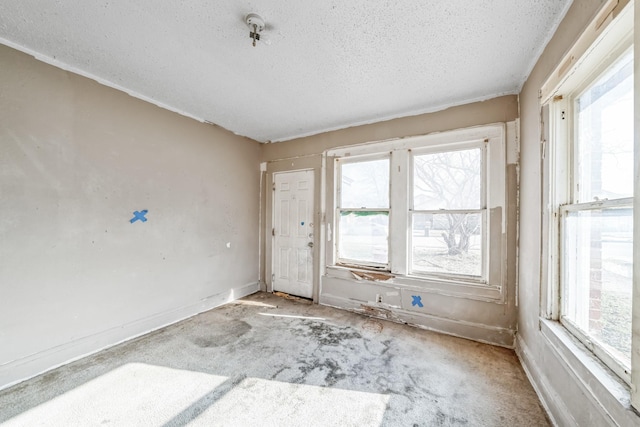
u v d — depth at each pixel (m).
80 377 1.86
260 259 4.09
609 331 1.19
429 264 2.81
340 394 1.70
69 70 2.07
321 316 3.03
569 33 1.38
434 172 2.81
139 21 1.57
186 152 2.97
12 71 1.80
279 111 2.92
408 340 2.46
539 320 1.72
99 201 2.25
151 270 2.63
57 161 2.01
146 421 1.46
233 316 3.01
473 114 2.55
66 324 2.05
